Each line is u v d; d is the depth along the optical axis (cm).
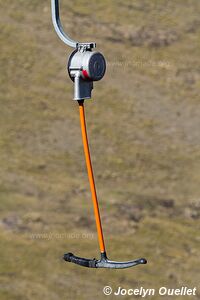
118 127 9944
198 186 8981
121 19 11919
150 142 9756
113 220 8025
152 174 9156
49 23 11612
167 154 9575
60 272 7175
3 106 10181
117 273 7112
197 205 8512
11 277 7112
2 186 8594
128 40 11562
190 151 9662
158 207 8438
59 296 6950
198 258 7600
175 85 10844
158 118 10188
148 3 12262
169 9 12150
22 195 8456
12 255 7388
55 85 10612
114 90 10538
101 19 11919
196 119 10256
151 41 11562
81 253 7538
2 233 7694
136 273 7200
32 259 7350
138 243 7725
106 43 11494
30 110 10144
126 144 9669
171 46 11550
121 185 8881
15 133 9712
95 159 9338
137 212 8244
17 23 11531
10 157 9225
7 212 8088
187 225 8156
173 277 7275
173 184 8988
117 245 7656
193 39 11725
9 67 10812
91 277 7100
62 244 7594
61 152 9438
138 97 10506
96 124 9950
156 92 10656
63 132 9806
